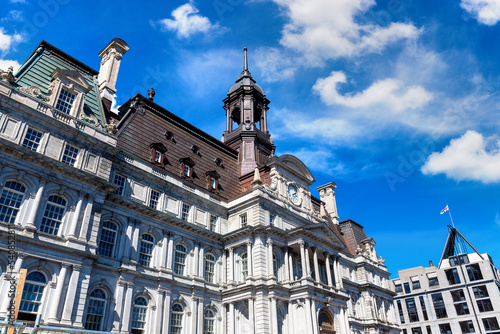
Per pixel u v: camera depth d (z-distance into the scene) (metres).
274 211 52.00
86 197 35.91
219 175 55.84
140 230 42.28
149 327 39.16
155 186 45.56
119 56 53.88
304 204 58.34
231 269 48.72
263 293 44.69
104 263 37.59
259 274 45.75
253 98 72.81
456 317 104.25
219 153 60.75
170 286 42.34
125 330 36.78
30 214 31.59
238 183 59.66
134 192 43.06
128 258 39.72
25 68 39.06
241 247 49.38
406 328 111.94
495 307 99.19
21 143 33.09
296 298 46.47
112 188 38.25
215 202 52.34
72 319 31.45
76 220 34.16
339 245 55.41
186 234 46.81
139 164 45.31
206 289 45.72
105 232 39.25
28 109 34.12
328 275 51.75
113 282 37.78
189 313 43.44
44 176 33.41
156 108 53.69
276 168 56.34
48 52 42.56
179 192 47.75
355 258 76.44
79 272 32.94
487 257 110.12
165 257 43.22
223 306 47.22
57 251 32.03
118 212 40.62
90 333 20.27
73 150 36.91
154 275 41.34
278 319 45.94
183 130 56.50
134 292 39.25
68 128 36.44
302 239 49.53
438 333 105.75
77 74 40.06
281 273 49.31
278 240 49.72
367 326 69.69
